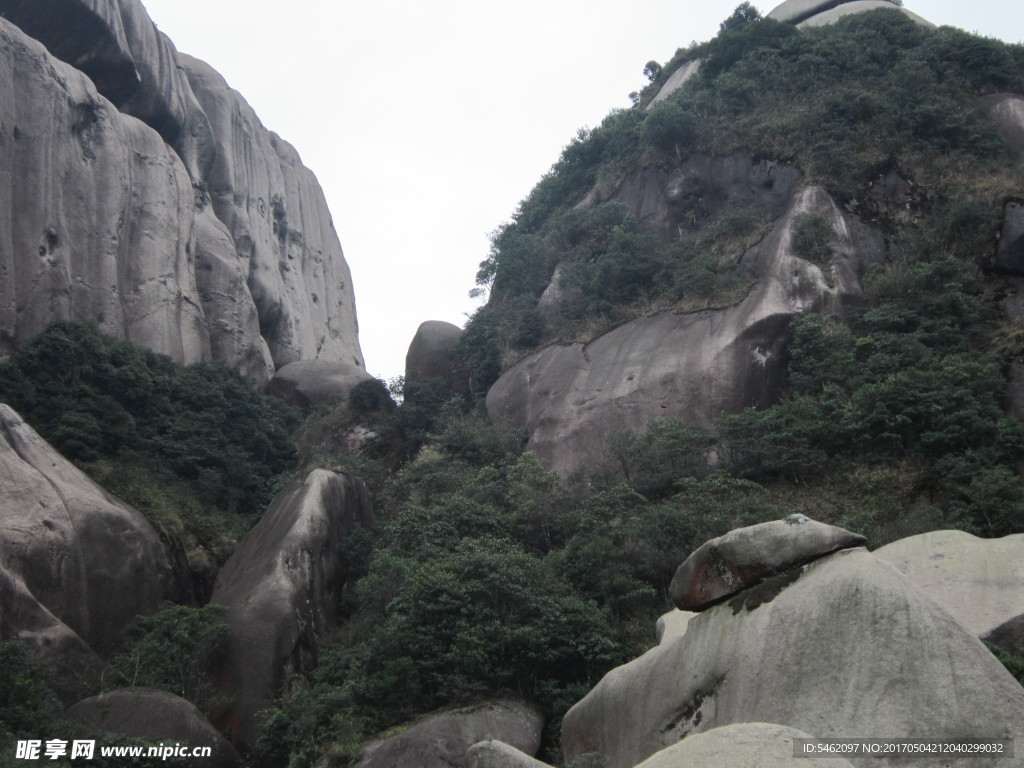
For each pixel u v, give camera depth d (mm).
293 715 21125
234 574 27219
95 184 37906
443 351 39062
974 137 34875
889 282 30219
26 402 31016
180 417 34656
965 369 26047
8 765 17344
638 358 30484
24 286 33875
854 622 11695
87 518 26328
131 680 22672
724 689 12414
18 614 22922
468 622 20953
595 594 22422
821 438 26156
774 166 35656
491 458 30062
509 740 18594
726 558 13250
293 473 33062
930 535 16594
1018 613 14359
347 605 26922
